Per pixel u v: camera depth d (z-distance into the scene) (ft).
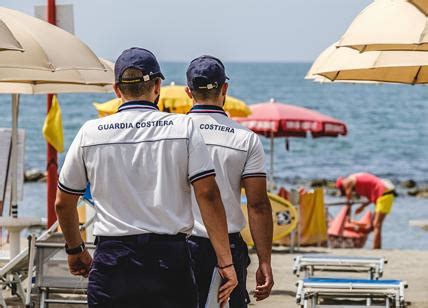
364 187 108.37
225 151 34.19
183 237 28.94
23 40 45.93
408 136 371.56
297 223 91.76
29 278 48.67
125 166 28.76
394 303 53.26
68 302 48.93
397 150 325.62
